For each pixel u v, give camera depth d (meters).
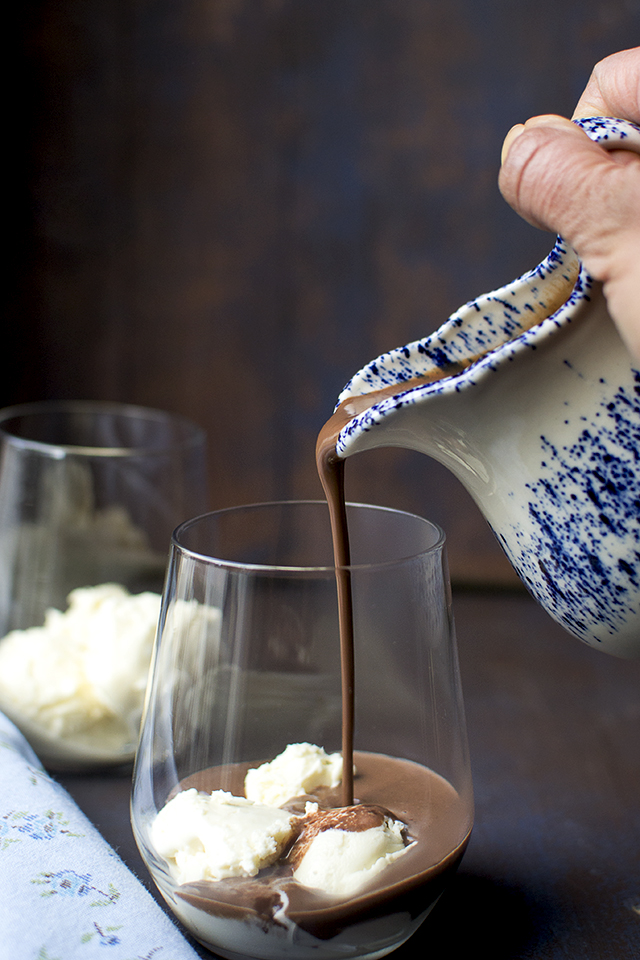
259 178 0.76
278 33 0.74
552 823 0.49
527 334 0.34
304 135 0.75
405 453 0.78
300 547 0.44
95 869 0.42
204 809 0.38
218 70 0.74
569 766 0.53
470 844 0.48
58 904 0.40
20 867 0.41
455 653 0.41
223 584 0.39
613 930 0.43
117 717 0.50
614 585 0.36
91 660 0.50
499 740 0.55
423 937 0.43
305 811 0.39
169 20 0.74
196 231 0.77
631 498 0.35
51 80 0.74
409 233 0.76
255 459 0.81
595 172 0.33
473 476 0.37
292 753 0.40
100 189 0.76
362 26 0.73
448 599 0.41
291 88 0.74
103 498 0.52
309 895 0.37
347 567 0.39
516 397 0.35
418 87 0.73
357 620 0.39
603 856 0.47
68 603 0.52
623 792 0.51
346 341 0.78
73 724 0.50
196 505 0.55
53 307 0.78
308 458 0.80
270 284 0.78
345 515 0.41
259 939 0.38
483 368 0.34
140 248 0.77
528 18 0.71
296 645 0.39
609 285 0.33
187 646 0.39
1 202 0.76
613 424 0.34
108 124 0.75
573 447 0.35
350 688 0.39
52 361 0.79
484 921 0.43
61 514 0.52
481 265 0.76
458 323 0.38
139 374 0.79
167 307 0.78
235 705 0.39
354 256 0.77
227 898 0.37
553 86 0.72
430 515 0.79
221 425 0.80
